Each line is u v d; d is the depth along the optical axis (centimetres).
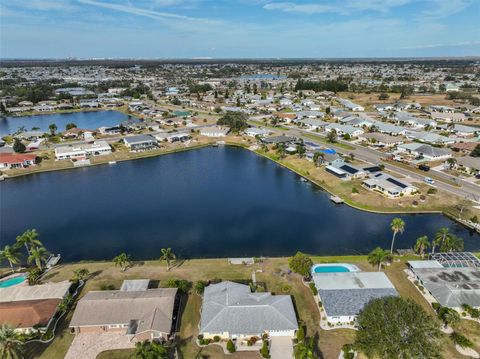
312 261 8362
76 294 7462
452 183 13188
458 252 8456
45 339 6212
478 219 10575
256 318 6281
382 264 8406
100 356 5888
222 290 7012
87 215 11712
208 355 5894
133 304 6581
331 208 12025
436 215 11281
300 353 5350
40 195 13550
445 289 7062
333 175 14488
